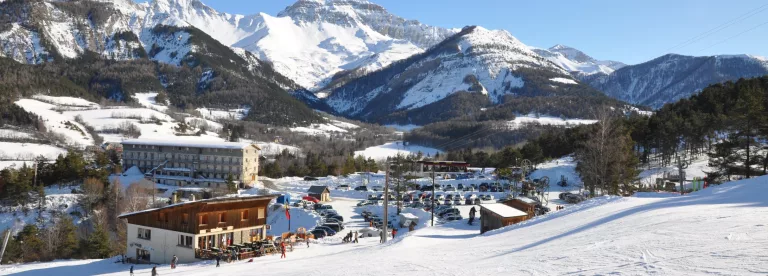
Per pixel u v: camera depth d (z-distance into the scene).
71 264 67.81
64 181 149.25
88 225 113.19
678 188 93.50
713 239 18.95
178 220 66.19
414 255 33.09
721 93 152.50
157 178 177.12
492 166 189.38
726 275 13.57
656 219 27.66
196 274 44.12
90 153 198.75
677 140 131.12
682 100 171.00
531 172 145.25
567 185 129.00
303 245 67.38
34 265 67.81
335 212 103.31
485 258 26.83
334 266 31.80
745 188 42.09
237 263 54.12
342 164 192.50
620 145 85.25
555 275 18.05
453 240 46.84
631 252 19.45
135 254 69.56
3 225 112.56
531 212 71.38
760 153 99.25
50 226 101.38
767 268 13.55
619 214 35.31
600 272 16.98
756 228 19.84
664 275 14.87
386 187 60.53
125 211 110.56
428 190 135.25
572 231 32.12
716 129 124.75
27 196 123.38
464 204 110.06
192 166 176.50
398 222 94.06
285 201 111.25
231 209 68.94
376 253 38.84
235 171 169.38
